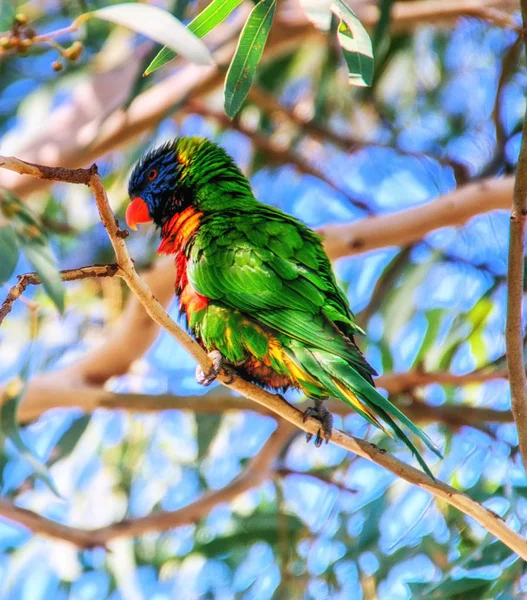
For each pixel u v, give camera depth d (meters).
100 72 11.57
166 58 6.32
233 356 7.26
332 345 6.74
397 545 8.92
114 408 10.94
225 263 7.36
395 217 10.95
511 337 5.91
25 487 11.03
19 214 5.23
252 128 13.12
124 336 11.11
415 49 12.87
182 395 10.89
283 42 11.31
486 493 8.52
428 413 10.72
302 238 7.70
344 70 12.81
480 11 11.62
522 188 5.67
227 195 8.15
